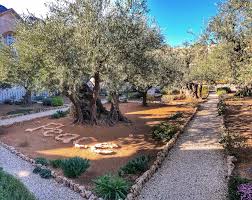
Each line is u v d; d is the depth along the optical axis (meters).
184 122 22.84
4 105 33.91
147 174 11.74
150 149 16.20
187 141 17.70
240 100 37.00
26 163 13.66
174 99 41.25
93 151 15.80
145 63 19.08
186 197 10.13
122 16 16.98
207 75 33.25
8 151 15.74
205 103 38.62
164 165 13.48
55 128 20.58
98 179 10.62
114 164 13.86
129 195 9.84
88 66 16.91
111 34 16.70
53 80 17.05
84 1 16.62
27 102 35.19
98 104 22.50
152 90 50.41
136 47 17.59
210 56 26.80
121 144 17.25
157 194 10.43
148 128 21.61
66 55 16.41
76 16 16.94
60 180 11.32
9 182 8.72
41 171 12.12
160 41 19.72
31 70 17.95
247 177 11.02
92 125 20.91
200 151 15.52
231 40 20.22
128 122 22.95
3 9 41.69
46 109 32.03
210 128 21.42
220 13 20.75
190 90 43.06
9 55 20.91
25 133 19.92
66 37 16.66
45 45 16.38
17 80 21.20
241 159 13.29
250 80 17.27
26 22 17.83
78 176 11.91
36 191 10.49
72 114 22.97
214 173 12.23
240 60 19.91
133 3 17.09
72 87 17.94
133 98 43.59
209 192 10.46
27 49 17.11
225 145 15.27
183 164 13.53
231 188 9.45
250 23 18.00
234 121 23.22
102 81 20.62
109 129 20.45
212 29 21.36
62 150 16.11
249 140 16.58
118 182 10.12
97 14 16.78
